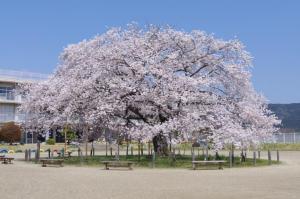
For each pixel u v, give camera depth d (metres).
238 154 42.28
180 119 27.12
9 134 59.69
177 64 29.08
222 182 17.91
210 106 28.64
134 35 30.67
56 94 31.59
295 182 17.78
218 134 26.83
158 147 30.12
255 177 19.95
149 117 29.34
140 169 24.97
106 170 24.20
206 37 29.94
